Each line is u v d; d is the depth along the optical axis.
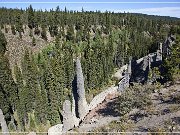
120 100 38.19
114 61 163.50
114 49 173.38
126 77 72.75
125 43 192.00
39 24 189.38
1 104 88.62
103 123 35.81
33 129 91.56
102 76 122.81
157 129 27.19
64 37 187.12
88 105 66.38
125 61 165.62
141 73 78.69
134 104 36.88
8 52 155.12
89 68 117.75
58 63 115.50
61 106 98.94
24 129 91.69
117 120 34.62
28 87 96.56
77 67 57.44
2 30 172.38
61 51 156.12
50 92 95.25
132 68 86.06
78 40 188.62
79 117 58.81
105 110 42.25
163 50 81.50
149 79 61.56
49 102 97.00
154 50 176.50
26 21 188.75
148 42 192.38
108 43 174.50
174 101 35.19
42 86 96.12
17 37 169.75
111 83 123.06
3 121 64.81
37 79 102.31
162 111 32.66
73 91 60.12
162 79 59.34
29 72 99.00
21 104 91.56
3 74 91.38
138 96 36.78
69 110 53.19
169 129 26.78
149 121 30.77
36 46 169.00
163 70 63.44
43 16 192.62
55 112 95.06
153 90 41.75
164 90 41.16
